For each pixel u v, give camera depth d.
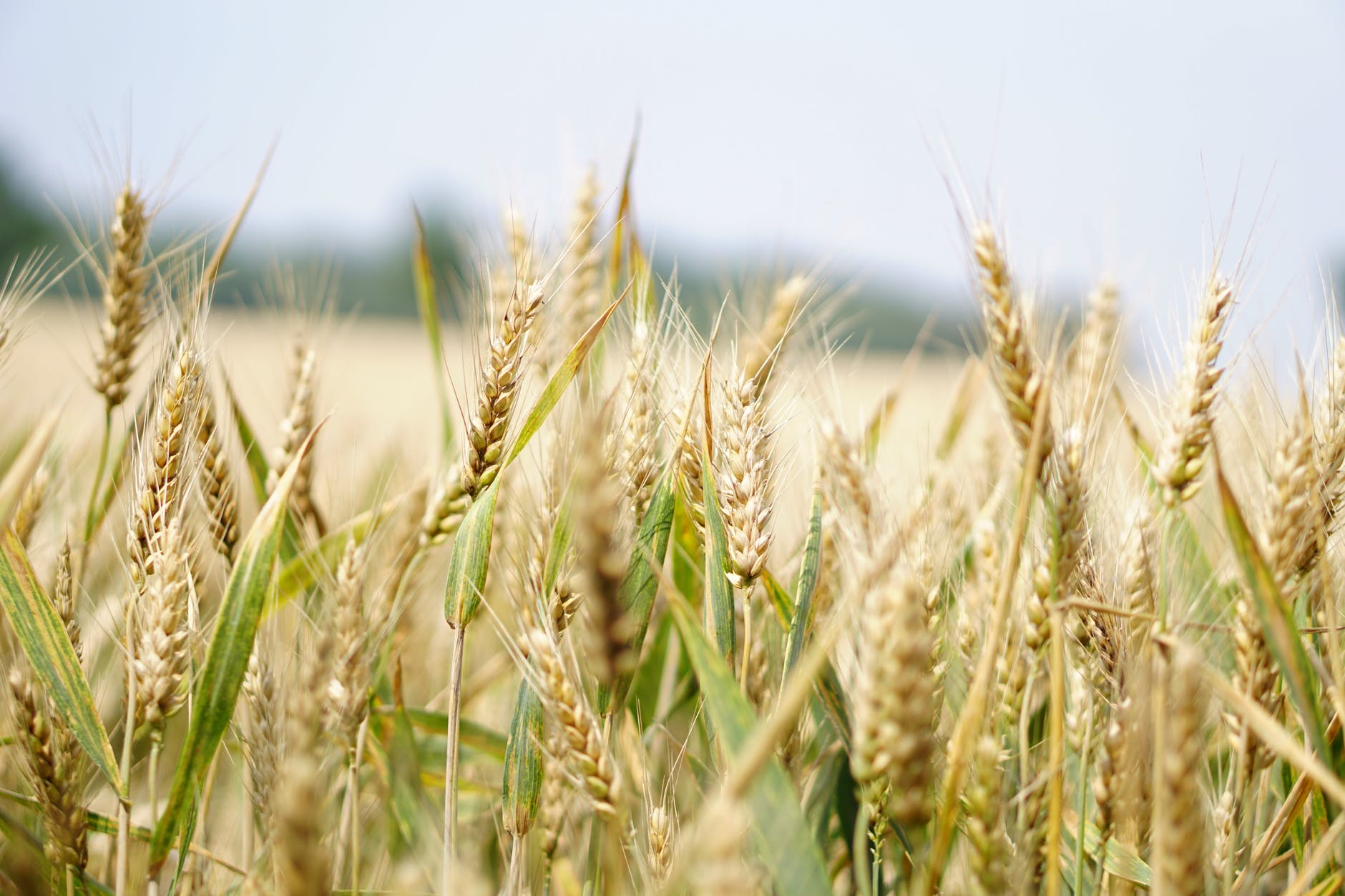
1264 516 0.90
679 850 0.89
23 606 0.89
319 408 1.05
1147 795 0.88
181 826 0.89
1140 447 0.97
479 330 0.95
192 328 0.95
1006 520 0.95
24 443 1.06
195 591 0.94
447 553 1.07
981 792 0.83
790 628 0.92
